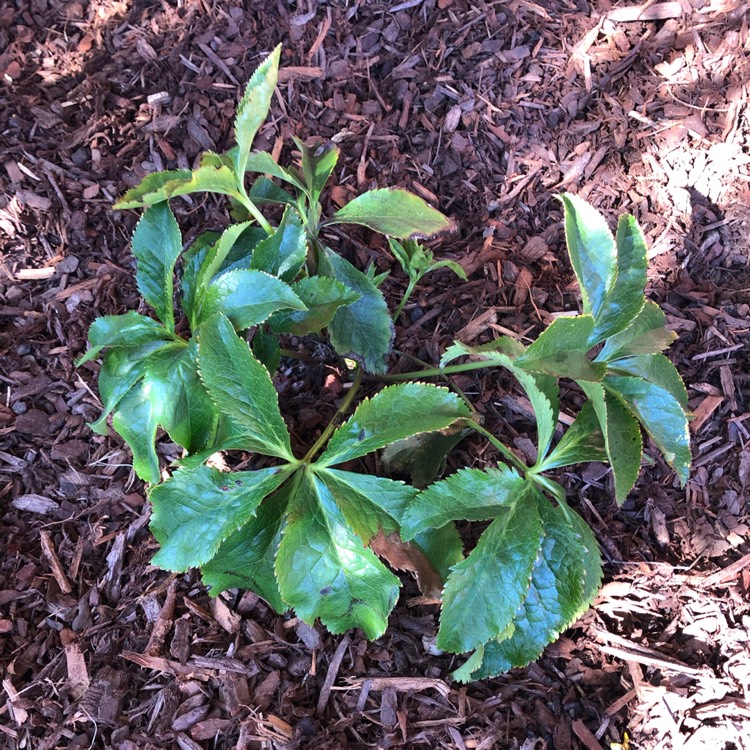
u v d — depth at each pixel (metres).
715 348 0.91
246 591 0.78
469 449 0.85
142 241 0.69
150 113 1.01
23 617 0.77
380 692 0.75
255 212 0.71
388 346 0.77
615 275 0.65
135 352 0.70
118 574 0.79
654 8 1.09
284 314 0.69
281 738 0.72
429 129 1.02
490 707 0.75
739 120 1.03
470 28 1.07
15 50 1.04
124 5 1.08
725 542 0.83
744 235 0.97
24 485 0.82
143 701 0.73
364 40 1.07
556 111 1.04
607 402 0.66
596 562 0.67
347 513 0.63
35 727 0.72
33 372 0.87
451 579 0.62
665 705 0.75
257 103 0.64
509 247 0.97
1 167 0.96
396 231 0.75
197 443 0.67
